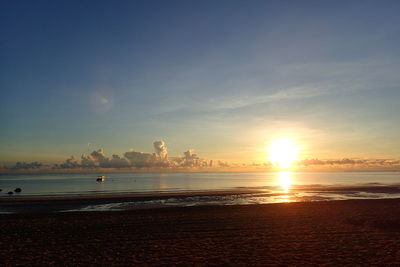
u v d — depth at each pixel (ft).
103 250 43.88
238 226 61.72
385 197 134.41
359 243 46.83
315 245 45.78
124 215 76.79
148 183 317.22
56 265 36.99
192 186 246.68
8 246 46.60
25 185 285.84
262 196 137.49
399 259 38.04
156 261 38.24
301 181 359.46
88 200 120.06
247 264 36.60
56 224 65.26
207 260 38.45
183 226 61.98
